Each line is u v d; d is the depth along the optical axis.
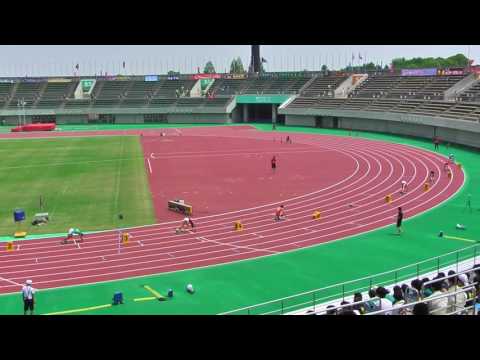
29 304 25.14
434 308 18.00
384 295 21.23
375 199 48.19
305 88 130.50
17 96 147.00
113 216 43.53
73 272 31.31
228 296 27.45
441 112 88.75
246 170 64.50
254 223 41.09
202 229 39.66
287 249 35.00
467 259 31.28
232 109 134.50
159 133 111.94
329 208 45.31
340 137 98.06
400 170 61.53
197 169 65.69
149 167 67.44
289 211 44.50
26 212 45.34
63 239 37.66
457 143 82.75
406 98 103.44
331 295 26.77
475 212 43.03
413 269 30.34
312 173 61.47
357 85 121.12
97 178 60.09
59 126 135.25
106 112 141.00
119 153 80.44
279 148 84.19
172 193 52.03
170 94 143.12
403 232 38.16
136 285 29.25
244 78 143.12
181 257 33.72
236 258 33.47
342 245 35.59
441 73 106.12
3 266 32.38
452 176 57.19
